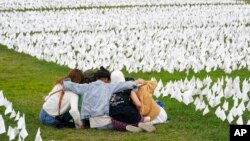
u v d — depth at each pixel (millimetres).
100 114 15594
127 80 16781
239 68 25125
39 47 29828
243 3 53719
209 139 14828
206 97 19125
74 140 14734
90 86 15875
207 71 24469
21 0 54281
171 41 32344
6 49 31719
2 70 25719
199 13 45188
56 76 24266
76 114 15422
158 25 39375
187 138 14906
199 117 16984
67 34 34219
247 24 40594
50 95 16250
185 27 38750
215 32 35344
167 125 16094
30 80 23453
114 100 15602
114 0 55156
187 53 27266
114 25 38719
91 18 41875
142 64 24891
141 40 32438
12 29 36562
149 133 15344
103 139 14758
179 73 24391
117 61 25797
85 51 29109
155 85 16547
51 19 41344
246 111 17375
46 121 16172
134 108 15875
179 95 18625
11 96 20344
